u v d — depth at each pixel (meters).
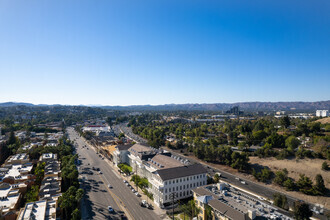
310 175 161.00
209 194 107.38
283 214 89.88
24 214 95.56
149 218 114.31
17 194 130.88
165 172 133.88
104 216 115.88
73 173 149.75
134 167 194.88
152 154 188.12
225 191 107.56
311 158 180.25
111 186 161.50
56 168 175.38
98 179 177.88
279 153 196.62
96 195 144.50
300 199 139.75
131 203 133.12
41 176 162.25
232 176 184.62
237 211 86.56
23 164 193.50
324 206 129.00
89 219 112.31
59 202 116.06
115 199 138.75
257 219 83.62
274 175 173.75
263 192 150.25
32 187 144.88
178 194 134.00
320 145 191.25
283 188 156.38
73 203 112.88
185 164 150.12
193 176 140.75
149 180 146.00
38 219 92.25
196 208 106.31
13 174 168.50
